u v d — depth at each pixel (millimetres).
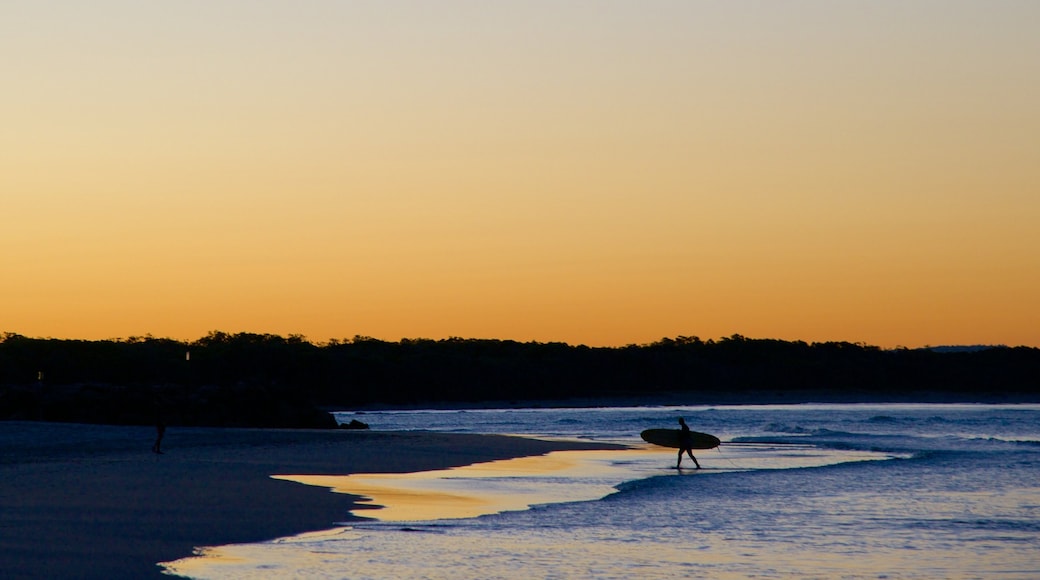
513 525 48562
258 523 45750
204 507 50125
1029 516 54219
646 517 52531
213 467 72625
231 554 38406
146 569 34562
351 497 57406
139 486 58000
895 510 56688
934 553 42875
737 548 43406
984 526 50500
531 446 113938
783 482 73125
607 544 43781
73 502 50250
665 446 111250
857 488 68938
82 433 119312
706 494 64250
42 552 36594
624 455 102875
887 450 116000
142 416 168625
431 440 121562
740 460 97812
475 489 65250
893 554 42500
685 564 39688
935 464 92875
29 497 51906
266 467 74625
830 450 115812
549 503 58219
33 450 89062
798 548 43625
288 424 182625
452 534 45219
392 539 43156
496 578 36281
